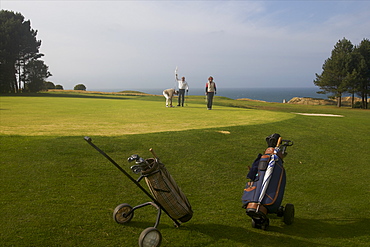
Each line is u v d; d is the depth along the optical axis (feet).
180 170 22.40
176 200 13.52
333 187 22.04
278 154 15.64
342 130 41.29
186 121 40.24
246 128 35.12
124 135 28.19
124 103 76.02
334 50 186.50
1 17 175.01
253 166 15.55
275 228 15.28
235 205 17.76
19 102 76.18
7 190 16.72
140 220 14.99
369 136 39.42
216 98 150.61
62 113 48.11
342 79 173.78
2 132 27.35
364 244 13.98
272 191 14.35
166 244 13.05
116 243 12.80
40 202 15.78
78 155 22.35
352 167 27.12
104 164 21.53
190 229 14.47
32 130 29.48
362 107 179.42
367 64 170.30
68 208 15.44
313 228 15.51
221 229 14.70
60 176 19.07
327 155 29.84
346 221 16.61
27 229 13.24
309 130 38.55
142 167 13.07
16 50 169.27
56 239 12.73
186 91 69.87
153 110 55.88
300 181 22.89
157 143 26.84
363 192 21.34
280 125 39.04
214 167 23.61
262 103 143.43
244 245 13.35
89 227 13.85
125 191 18.25
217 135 31.09
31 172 19.13
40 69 187.11
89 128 32.35
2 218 13.99
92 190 17.81
